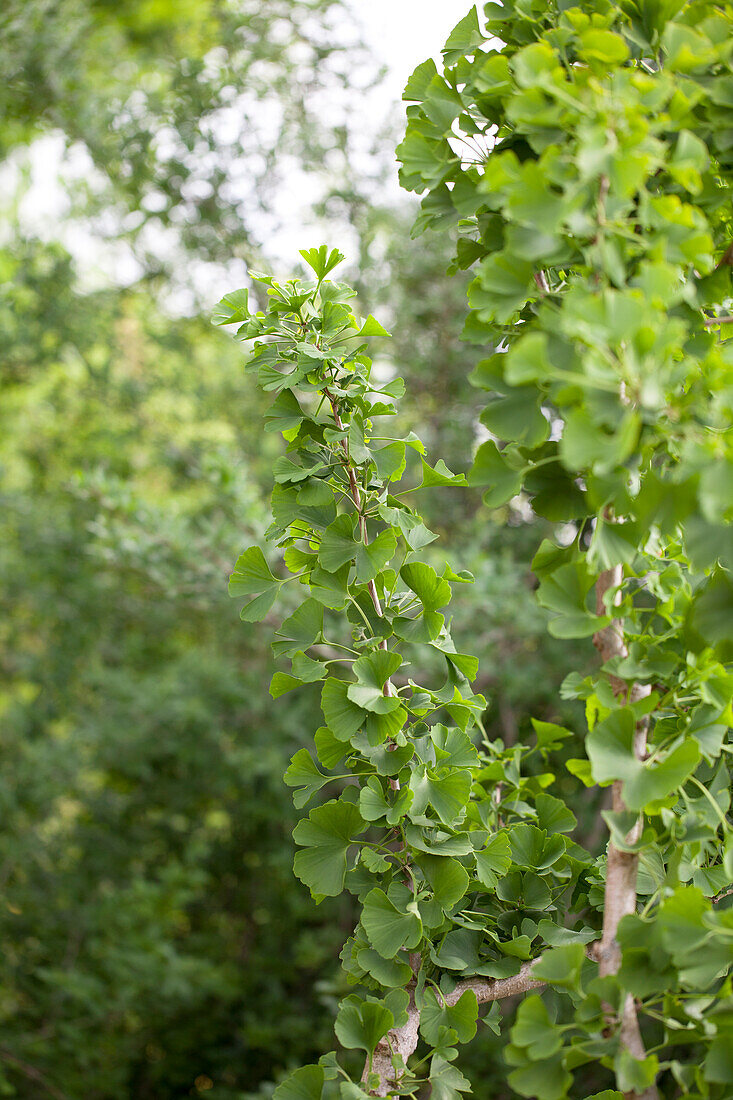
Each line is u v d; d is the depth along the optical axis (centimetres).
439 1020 107
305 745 450
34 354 573
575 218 75
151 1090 503
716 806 86
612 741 84
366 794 107
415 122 103
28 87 479
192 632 566
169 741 495
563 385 80
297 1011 477
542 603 85
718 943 80
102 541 377
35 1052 438
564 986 108
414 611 121
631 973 84
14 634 584
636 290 72
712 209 92
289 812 460
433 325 481
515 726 395
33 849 496
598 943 107
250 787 494
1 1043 438
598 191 77
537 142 84
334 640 344
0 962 476
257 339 119
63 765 492
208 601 361
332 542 108
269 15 464
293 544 118
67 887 503
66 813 552
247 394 573
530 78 79
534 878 121
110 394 602
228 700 485
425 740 117
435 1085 101
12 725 524
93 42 494
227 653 534
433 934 115
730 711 86
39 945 494
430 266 468
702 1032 84
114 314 582
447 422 466
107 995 443
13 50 455
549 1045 82
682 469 74
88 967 470
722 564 85
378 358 477
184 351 575
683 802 113
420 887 112
